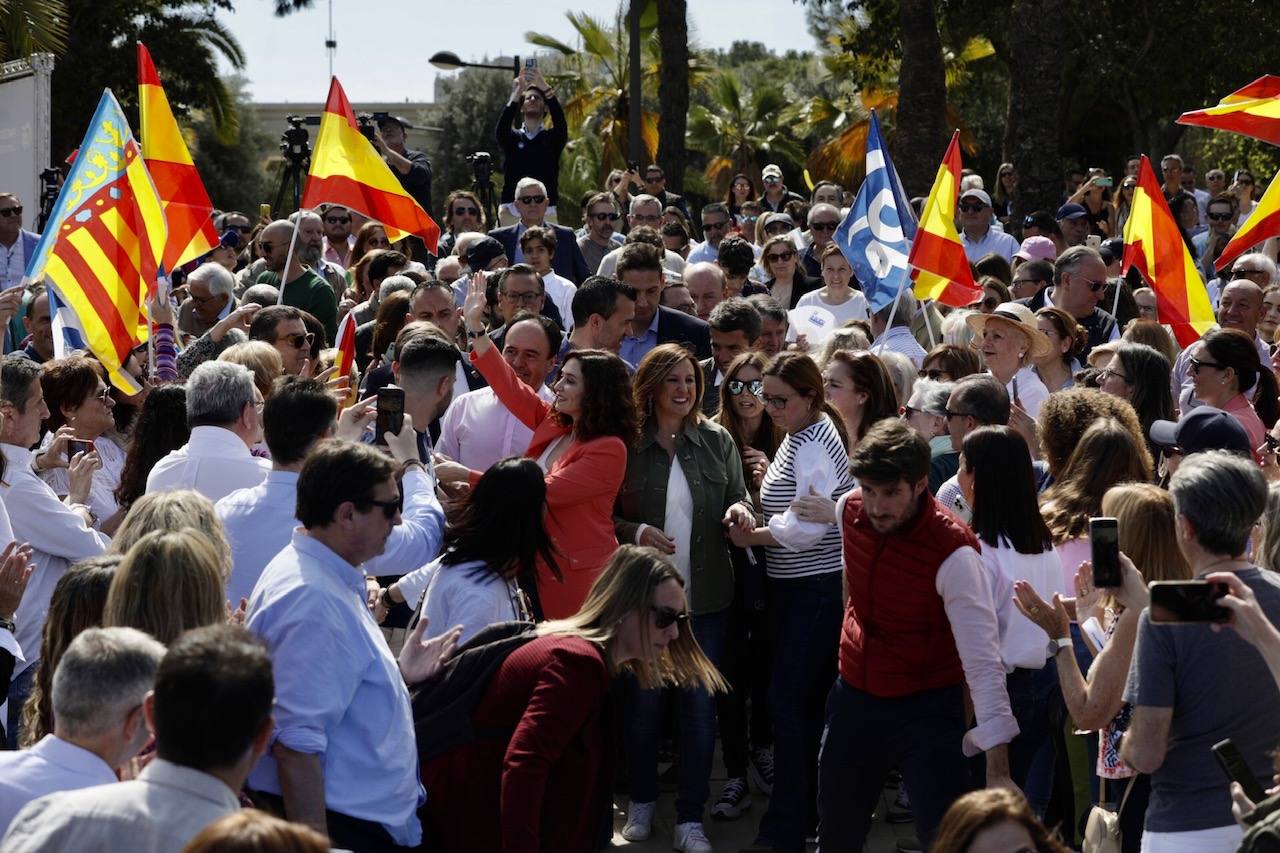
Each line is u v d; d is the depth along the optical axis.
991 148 42.16
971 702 5.20
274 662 3.78
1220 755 3.38
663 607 4.37
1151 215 9.17
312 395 4.68
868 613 4.88
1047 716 5.26
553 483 5.51
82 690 3.25
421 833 4.13
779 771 5.82
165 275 8.45
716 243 13.12
